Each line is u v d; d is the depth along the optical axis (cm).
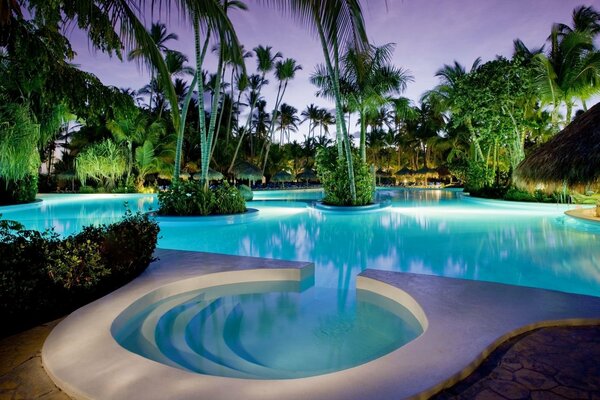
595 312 295
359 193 1336
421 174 3991
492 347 242
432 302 319
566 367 220
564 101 1581
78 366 220
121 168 2383
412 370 211
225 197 1086
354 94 1370
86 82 467
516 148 1612
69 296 331
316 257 625
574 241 724
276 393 192
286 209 1430
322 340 301
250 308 375
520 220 1045
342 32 495
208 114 3406
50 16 451
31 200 1584
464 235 809
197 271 427
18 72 464
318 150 1447
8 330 289
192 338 305
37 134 1032
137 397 190
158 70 575
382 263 576
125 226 429
